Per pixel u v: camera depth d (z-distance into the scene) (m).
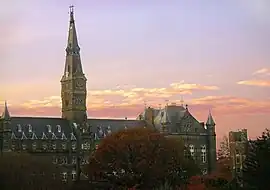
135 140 185.00
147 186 183.12
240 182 94.62
